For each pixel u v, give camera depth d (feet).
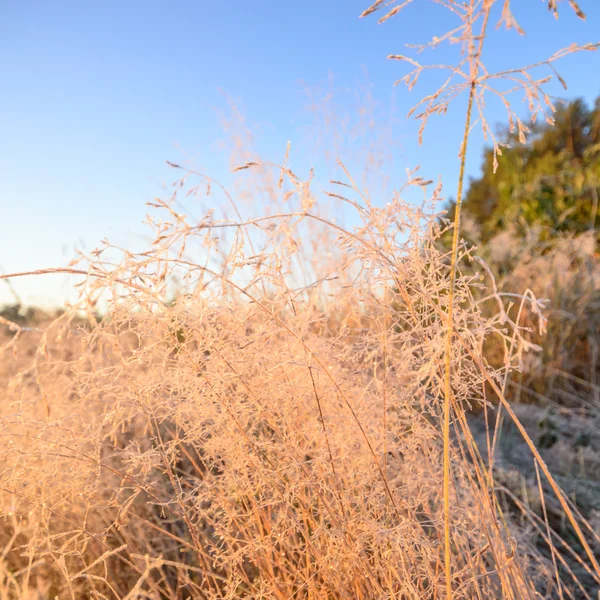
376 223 3.89
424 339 4.25
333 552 4.19
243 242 3.89
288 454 4.20
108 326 4.02
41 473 3.98
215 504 4.49
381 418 5.05
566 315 11.48
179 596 5.03
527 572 5.05
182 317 4.03
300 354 4.68
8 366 5.79
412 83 3.08
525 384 10.75
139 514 5.37
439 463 5.10
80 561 5.08
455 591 4.03
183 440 4.42
